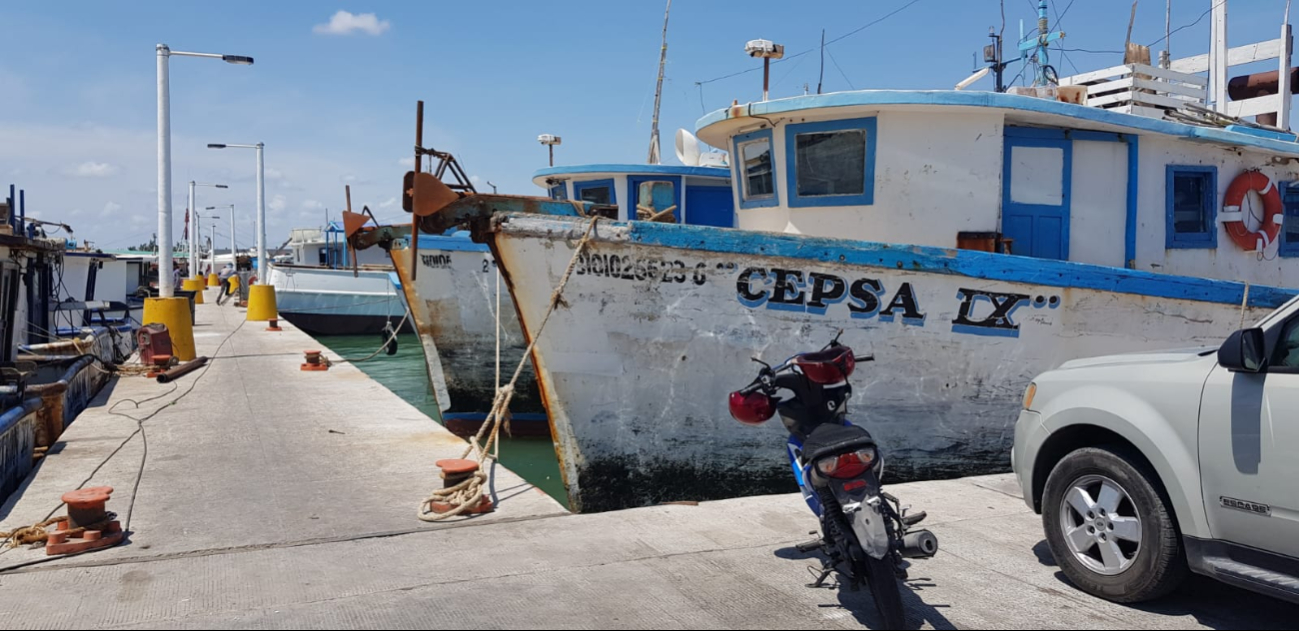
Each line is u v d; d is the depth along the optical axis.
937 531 5.84
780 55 9.32
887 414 7.31
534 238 6.87
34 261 12.79
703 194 13.45
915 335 7.21
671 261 6.88
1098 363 4.92
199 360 15.79
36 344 12.90
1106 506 4.51
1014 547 5.49
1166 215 8.87
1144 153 8.71
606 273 6.87
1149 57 10.04
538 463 11.23
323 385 13.20
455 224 7.10
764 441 7.29
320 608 4.41
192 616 4.29
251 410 10.80
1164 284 7.64
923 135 8.00
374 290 29.34
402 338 29.28
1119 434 4.44
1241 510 3.95
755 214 9.09
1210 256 9.19
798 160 8.42
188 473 7.45
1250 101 12.34
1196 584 4.80
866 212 8.13
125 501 6.52
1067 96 9.23
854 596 4.61
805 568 5.05
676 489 7.27
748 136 8.95
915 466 7.48
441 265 12.41
